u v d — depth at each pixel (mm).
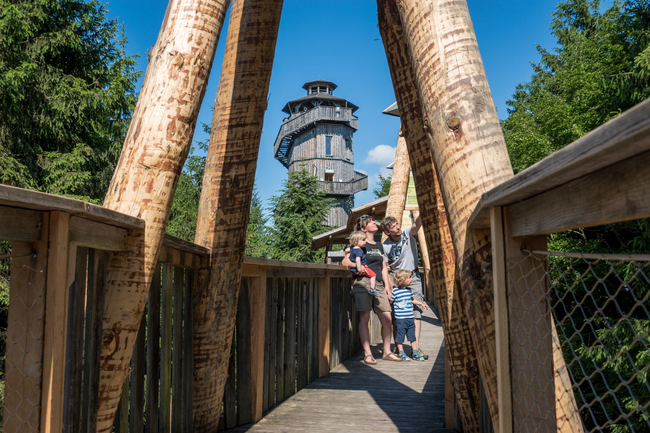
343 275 6617
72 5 14922
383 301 6418
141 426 2549
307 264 5027
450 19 1906
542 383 1396
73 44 14211
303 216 31250
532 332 1422
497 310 1450
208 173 3500
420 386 4984
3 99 12141
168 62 2316
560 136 9102
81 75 15281
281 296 4559
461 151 1798
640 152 782
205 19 2369
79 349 1918
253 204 29594
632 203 825
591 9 18469
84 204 1676
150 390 2609
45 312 1542
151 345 2617
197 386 3258
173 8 2375
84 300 1965
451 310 2850
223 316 3312
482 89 1840
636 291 4875
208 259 3322
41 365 1527
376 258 6371
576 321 5117
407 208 15117
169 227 20047
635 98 6676
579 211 1005
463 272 1826
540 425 1384
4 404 1527
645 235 5500
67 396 1835
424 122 1946
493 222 1479
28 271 1557
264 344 4102
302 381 4988
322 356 5492
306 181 31672
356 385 5066
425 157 2918
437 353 7039
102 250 2162
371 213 13672
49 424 1514
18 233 1470
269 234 30844
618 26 6852
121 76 15211
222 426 3645
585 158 827
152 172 2260
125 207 2230
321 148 41094
